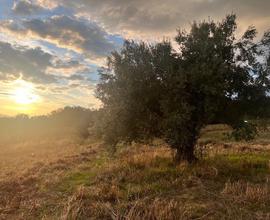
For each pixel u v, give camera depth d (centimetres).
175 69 1734
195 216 1011
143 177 1520
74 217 1027
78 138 4631
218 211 1045
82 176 1717
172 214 981
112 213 1052
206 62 1672
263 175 1489
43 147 3947
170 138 1697
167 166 1752
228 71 1686
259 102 1794
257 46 1764
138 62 1762
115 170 1730
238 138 1778
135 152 2548
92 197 1232
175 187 1338
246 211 1030
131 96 1744
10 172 2008
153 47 1773
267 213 996
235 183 1288
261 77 1750
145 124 1742
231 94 1766
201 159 1850
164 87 1731
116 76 1823
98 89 1850
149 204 1116
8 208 1188
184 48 1766
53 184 1540
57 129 6925
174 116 1611
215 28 1767
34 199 1299
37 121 8056
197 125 1738
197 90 1677
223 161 1778
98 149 3091
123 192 1302
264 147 2717
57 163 2231
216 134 3816
